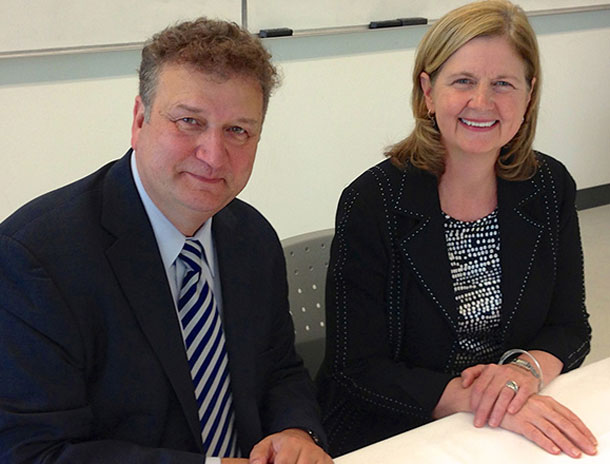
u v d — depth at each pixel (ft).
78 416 3.47
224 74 3.40
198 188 3.54
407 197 5.03
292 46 10.92
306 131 11.57
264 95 3.62
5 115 9.52
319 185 12.03
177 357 3.70
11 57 9.16
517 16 4.71
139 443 3.69
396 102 12.21
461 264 5.08
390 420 5.08
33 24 9.12
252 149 3.61
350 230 5.02
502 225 5.11
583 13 13.30
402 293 5.01
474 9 4.72
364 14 11.12
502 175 5.13
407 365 5.17
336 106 11.68
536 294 5.16
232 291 4.07
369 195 5.06
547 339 5.15
